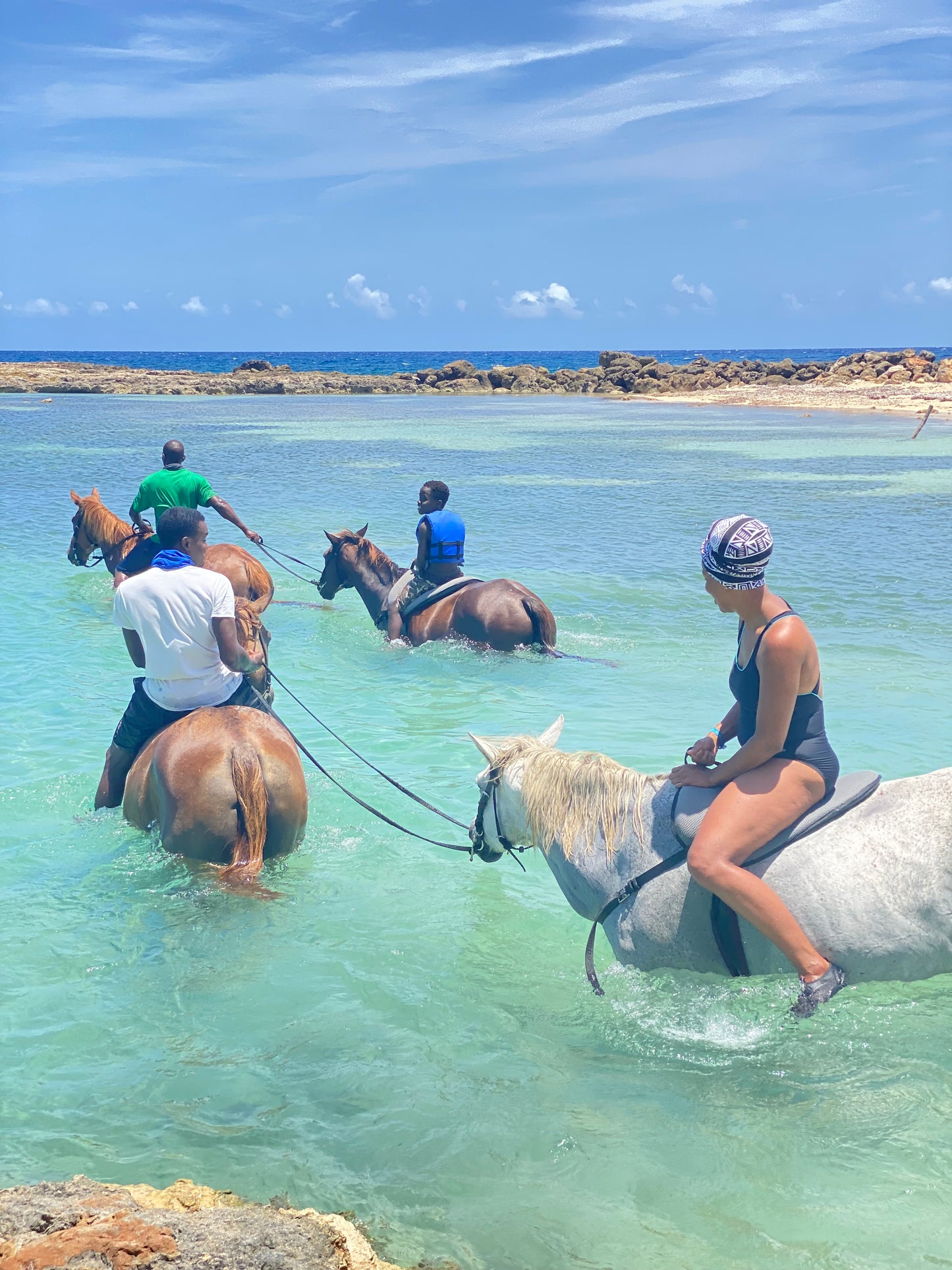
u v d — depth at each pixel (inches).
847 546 682.8
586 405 2694.4
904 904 167.0
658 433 1712.6
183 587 240.2
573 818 191.3
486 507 865.5
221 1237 119.3
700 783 179.2
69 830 255.3
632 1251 132.3
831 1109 158.2
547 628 424.8
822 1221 136.6
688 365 3511.3
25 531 710.5
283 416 2165.4
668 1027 179.6
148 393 3191.4
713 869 167.8
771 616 166.6
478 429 1811.0
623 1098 161.9
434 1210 138.9
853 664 412.8
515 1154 149.8
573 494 955.3
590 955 188.7
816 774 171.8
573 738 325.1
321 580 481.4
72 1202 125.0
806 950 166.4
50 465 1120.2
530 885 238.5
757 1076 166.6
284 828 234.2
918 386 2677.2
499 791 204.1
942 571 600.4
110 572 584.7
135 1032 178.2
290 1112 158.6
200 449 1385.3
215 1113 158.1
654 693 378.6
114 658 417.4
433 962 203.0
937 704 358.3
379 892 231.8
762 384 3110.2
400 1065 170.4
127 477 1013.2
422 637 443.8
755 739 170.1
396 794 286.4
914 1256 130.5
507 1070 169.3
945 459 1263.5
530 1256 131.4
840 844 171.0
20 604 508.4
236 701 254.7
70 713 347.9
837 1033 173.0
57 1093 162.1
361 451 1365.7
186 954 203.3
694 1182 144.0
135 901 221.9
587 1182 144.3
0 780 287.6
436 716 354.0
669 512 840.9
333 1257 122.3
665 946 179.6
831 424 1884.8
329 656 434.3
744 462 1245.1
